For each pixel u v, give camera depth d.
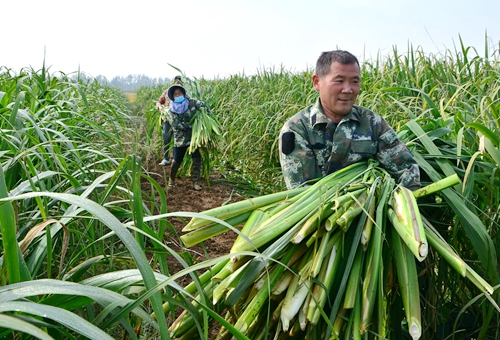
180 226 5.26
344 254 1.93
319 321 1.81
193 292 1.96
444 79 4.38
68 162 3.28
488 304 2.40
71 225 2.41
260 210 2.12
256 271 1.76
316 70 2.65
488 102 2.89
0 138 2.71
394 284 2.09
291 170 2.64
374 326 1.85
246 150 7.67
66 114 4.35
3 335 1.30
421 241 1.74
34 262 1.75
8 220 1.30
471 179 2.53
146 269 1.20
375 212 2.05
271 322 1.79
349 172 2.49
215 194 7.16
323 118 2.60
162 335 1.16
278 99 7.80
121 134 5.02
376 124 2.60
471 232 2.24
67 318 1.01
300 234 1.82
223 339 1.78
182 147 7.28
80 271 1.68
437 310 2.43
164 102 8.85
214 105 10.43
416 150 2.84
